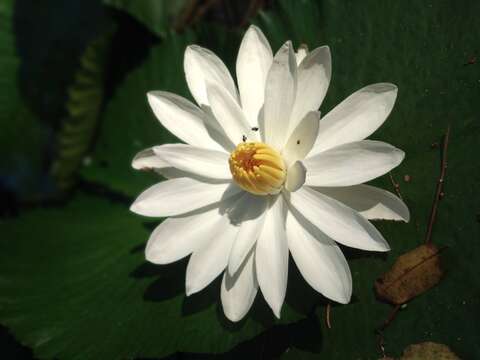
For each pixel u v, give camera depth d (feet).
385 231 0.85
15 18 1.45
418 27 0.91
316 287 0.74
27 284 1.10
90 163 1.38
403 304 0.82
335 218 0.75
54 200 1.50
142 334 0.90
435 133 0.86
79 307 1.00
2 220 1.31
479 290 0.78
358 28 0.95
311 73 0.81
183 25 1.30
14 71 1.45
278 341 0.87
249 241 0.77
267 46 0.85
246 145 0.79
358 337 0.82
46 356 0.92
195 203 0.83
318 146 0.80
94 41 1.29
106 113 1.34
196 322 0.87
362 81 0.93
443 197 0.83
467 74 0.85
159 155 0.81
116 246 1.12
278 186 0.80
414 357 0.79
